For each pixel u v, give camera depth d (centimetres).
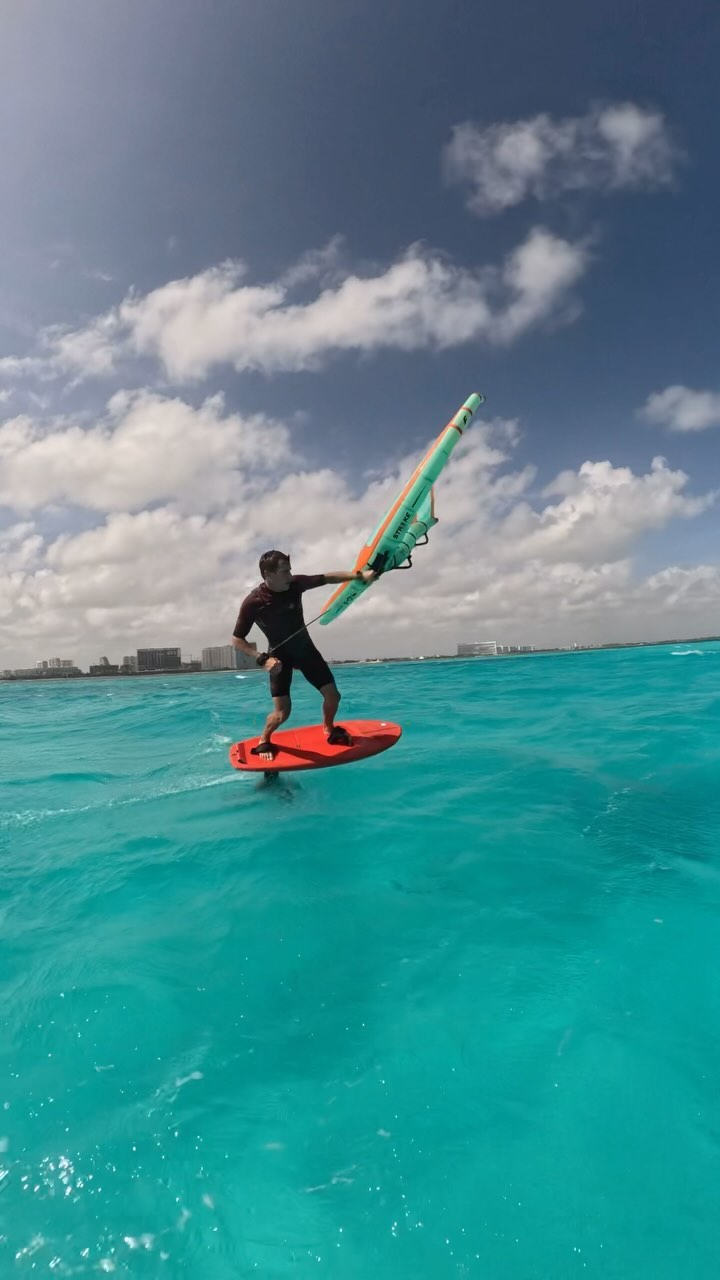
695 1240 145
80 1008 243
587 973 250
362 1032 222
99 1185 164
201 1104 192
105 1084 202
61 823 510
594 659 3078
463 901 322
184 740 990
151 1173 167
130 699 2281
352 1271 142
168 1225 154
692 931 278
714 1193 155
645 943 270
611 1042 209
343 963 268
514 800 500
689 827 419
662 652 3484
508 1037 215
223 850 415
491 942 279
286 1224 153
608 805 476
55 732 1233
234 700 1836
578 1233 147
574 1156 167
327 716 636
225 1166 169
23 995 253
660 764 599
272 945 287
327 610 659
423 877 355
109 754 888
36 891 363
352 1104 189
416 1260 143
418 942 282
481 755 679
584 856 374
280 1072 204
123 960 279
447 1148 172
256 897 338
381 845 409
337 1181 164
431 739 814
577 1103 185
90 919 323
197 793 591
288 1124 183
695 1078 192
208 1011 239
